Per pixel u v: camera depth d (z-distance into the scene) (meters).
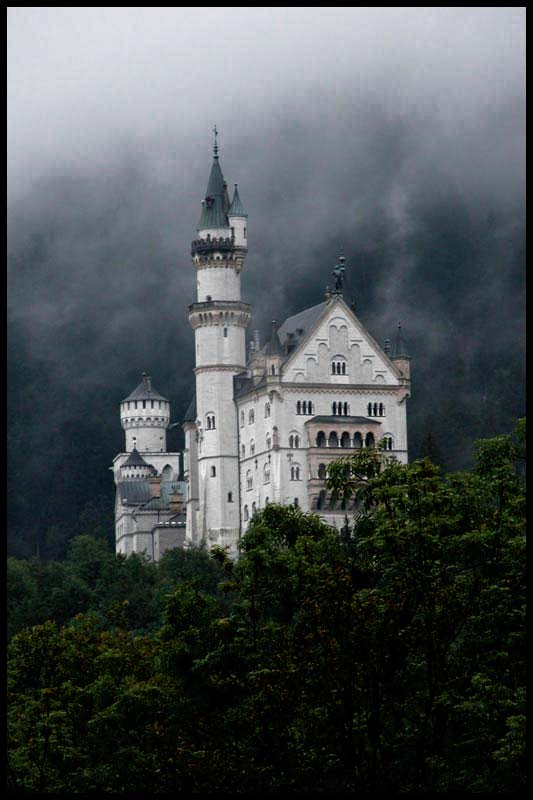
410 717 151.00
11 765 156.00
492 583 150.00
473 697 145.88
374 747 141.62
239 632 155.12
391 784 143.00
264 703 145.50
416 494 153.75
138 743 163.88
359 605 143.50
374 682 142.75
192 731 153.12
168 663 156.25
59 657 185.38
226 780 144.38
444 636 145.75
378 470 176.38
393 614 143.00
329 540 165.88
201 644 156.50
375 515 158.50
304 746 147.50
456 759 146.25
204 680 153.12
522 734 135.62
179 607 160.38
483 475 177.75
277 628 151.75
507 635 150.50
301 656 143.75
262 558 156.75
